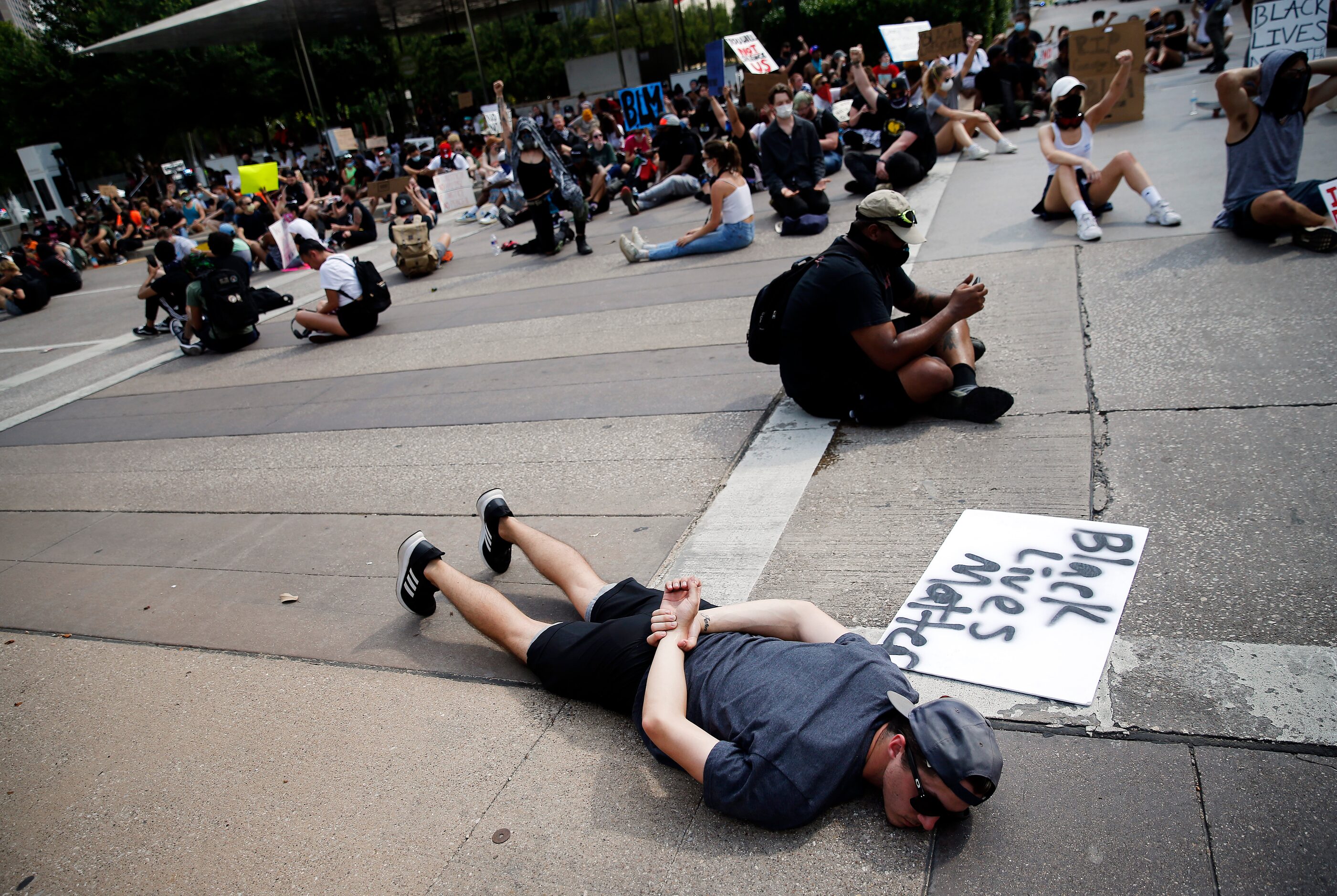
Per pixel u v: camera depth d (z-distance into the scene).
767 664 2.29
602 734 2.63
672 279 7.92
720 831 2.20
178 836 2.49
